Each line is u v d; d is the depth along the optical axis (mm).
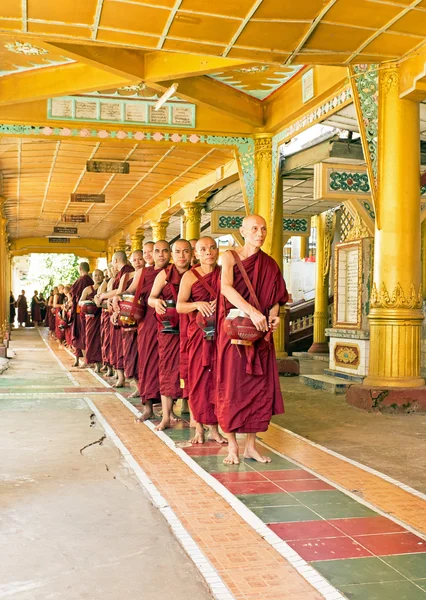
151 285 6422
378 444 5684
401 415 7219
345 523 3539
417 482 4430
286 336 13000
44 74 9305
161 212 19094
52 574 2844
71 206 20203
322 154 9969
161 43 6652
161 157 13102
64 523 3479
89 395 8375
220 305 4855
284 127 10336
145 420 6602
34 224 24984
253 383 4781
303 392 9289
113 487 4164
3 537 3271
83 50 7914
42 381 9953
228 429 4762
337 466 4812
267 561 2996
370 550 3146
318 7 5996
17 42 8148
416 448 5527
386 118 7457
